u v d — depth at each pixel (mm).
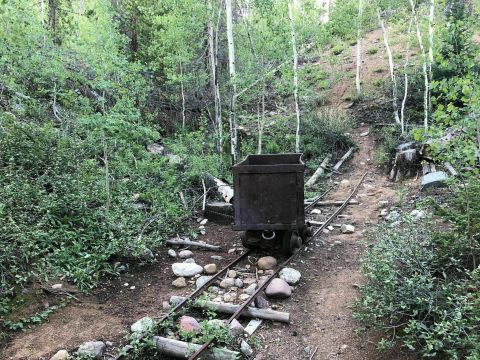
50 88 11906
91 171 9000
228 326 5070
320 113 18766
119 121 7652
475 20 9320
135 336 4875
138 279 6715
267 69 14164
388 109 18453
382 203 10312
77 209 7438
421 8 18031
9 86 10500
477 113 4887
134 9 15445
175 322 5375
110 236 7168
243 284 6477
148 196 9422
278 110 19609
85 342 4926
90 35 11477
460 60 5703
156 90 15539
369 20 21438
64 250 6555
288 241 7215
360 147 16172
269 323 5465
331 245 8039
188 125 15609
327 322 5453
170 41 13805
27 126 8820
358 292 6090
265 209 7113
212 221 9570
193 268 6883
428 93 15695
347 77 22562
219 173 11836
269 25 13180
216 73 14172
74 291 5969
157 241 7820
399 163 12414
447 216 5789
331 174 14094
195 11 13578
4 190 6805
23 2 11586
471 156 4930
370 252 6141
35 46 11695
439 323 4281
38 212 6902
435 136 5277
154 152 12555
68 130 10016
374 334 4977
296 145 14977
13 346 4797
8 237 6027
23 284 5699
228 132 15531
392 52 23922
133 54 14805
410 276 5023
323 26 19656
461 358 4105
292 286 6438
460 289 4535
